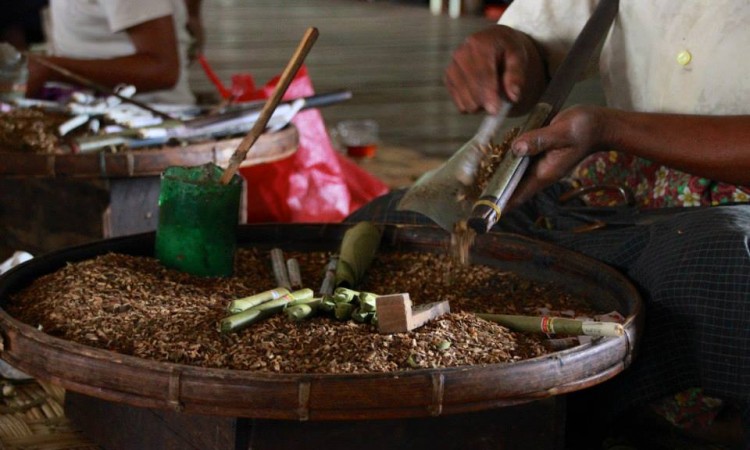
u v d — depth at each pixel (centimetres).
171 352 183
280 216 366
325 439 183
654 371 211
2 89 363
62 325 195
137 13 361
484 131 231
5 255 344
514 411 195
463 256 219
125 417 212
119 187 298
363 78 859
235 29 1194
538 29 263
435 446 191
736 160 211
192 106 338
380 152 562
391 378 167
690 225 213
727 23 231
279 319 198
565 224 252
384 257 250
